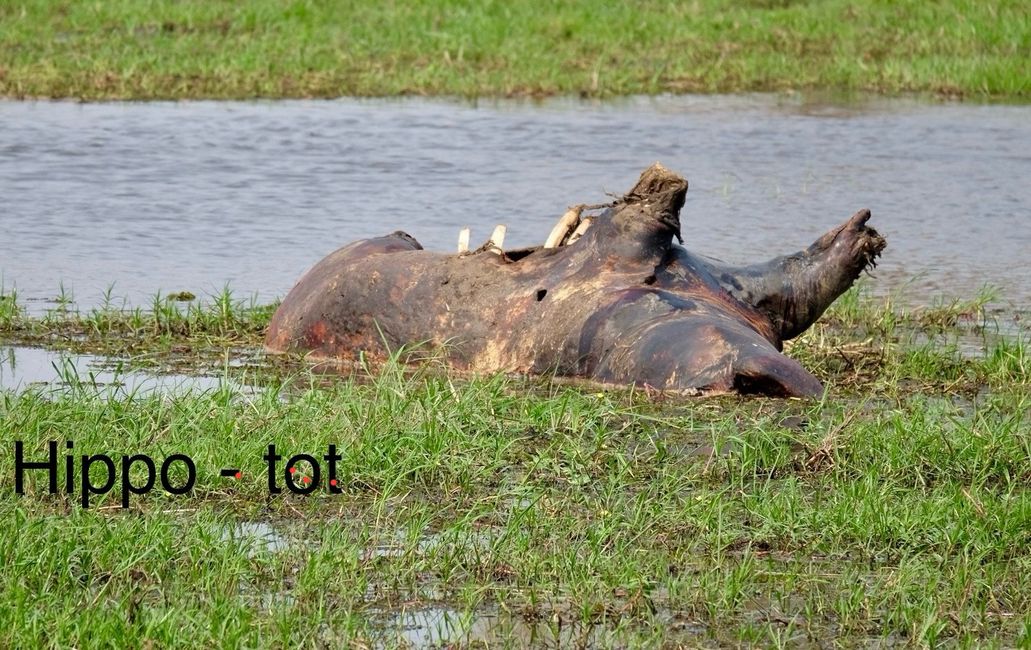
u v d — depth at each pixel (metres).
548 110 71.62
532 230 50.66
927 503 26.09
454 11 87.50
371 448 28.27
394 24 84.75
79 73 74.44
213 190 56.16
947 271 46.66
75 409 30.27
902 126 68.62
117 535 24.11
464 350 35.41
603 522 25.17
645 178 35.12
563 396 31.38
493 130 66.88
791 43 84.00
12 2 85.69
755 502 26.30
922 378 35.66
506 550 24.28
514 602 22.97
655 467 28.44
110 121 67.44
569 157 61.84
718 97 75.38
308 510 26.47
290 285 44.72
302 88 74.38
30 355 37.41
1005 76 76.88
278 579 23.50
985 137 66.44
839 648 21.80
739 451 28.97
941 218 53.12
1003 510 25.84
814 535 25.33
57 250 48.19
